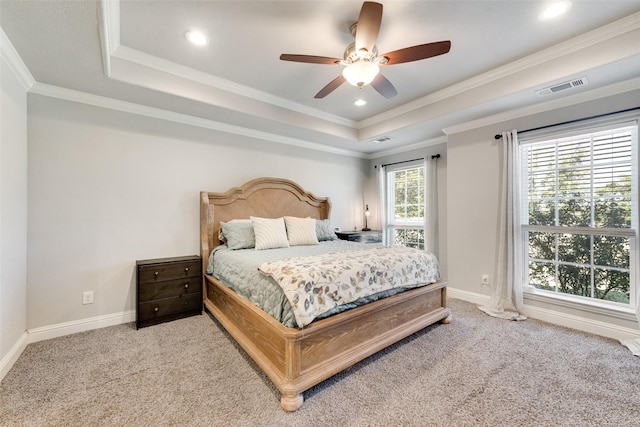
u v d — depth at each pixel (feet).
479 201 11.34
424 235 14.06
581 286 9.26
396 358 7.12
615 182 8.49
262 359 6.35
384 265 7.52
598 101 8.52
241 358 7.13
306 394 5.74
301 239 11.63
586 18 6.45
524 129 10.09
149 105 9.64
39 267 8.13
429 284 8.99
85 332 8.66
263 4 6.01
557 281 9.78
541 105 9.49
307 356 5.77
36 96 8.11
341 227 16.24
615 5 6.04
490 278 11.03
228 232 10.71
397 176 16.29
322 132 12.75
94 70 7.43
